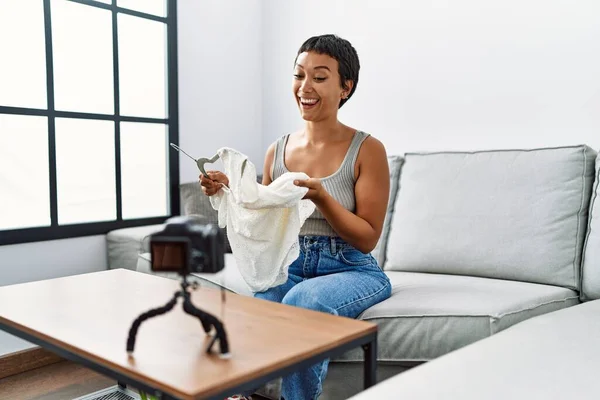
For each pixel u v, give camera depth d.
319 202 1.42
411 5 2.53
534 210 1.89
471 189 2.04
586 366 0.99
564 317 1.32
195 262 0.86
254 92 3.18
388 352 1.49
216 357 0.89
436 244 2.02
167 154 2.84
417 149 2.56
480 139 2.37
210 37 2.94
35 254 2.35
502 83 2.29
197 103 2.91
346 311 1.46
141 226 2.73
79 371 2.23
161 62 2.82
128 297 1.32
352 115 2.77
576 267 1.80
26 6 2.32
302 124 3.02
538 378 0.93
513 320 1.44
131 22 2.68
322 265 1.59
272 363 0.87
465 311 1.42
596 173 1.86
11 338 2.20
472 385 0.91
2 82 2.27
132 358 0.90
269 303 1.23
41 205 2.42
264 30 3.16
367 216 1.58
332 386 1.62
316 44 1.61
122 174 2.71
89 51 2.54
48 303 1.26
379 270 1.65
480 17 2.33
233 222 1.47
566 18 2.12
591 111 2.09
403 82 2.58
